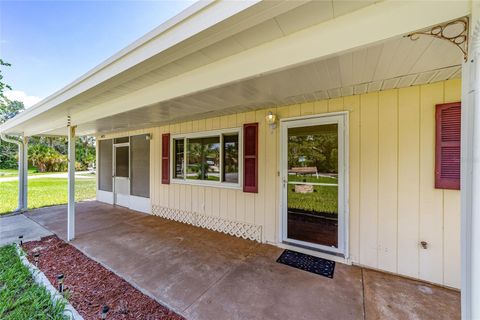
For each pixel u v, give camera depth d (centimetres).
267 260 297
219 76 183
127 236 394
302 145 323
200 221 455
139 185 595
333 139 298
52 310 194
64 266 281
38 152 2038
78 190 992
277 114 343
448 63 179
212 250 331
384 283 240
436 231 238
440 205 237
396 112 257
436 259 238
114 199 678
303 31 142
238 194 395
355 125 281
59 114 381
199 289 230
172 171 512
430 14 111
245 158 380
